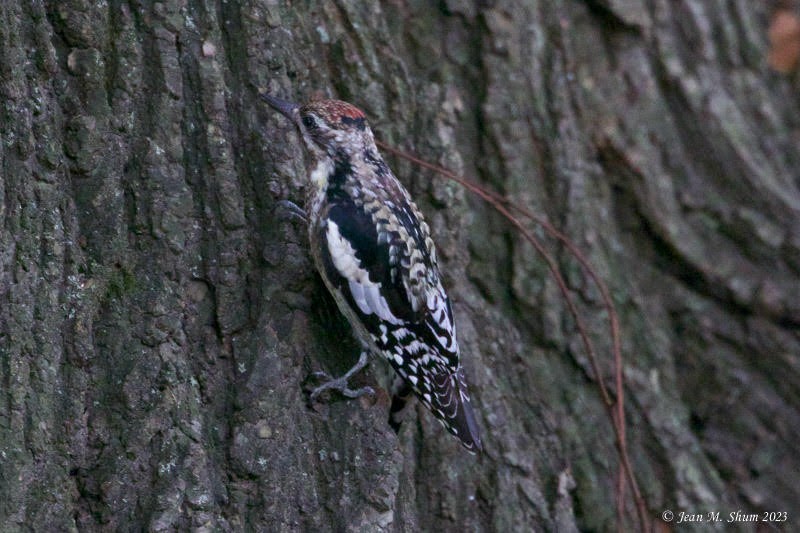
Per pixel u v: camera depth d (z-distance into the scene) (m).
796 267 11.69
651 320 11.41
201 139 8.22
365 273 8.34
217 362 7.94
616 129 11.45
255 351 7.96
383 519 7.89
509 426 9.55
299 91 9.04
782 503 11.36
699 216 11.79
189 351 7.85
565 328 10.56
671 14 12.19
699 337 11.72
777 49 13.19
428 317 8.59
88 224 7.62
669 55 11.95
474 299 9.91
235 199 8.22
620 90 11.65
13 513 6.77
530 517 9.36
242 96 8.53
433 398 8.38
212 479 7.54
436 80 10.30
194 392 7.73
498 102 10.41
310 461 7.93
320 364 8.32
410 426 9.08
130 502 7.27
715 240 11.80
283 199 8.44
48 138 7.46
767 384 11.62
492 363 9.81
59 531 6.98
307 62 9.16
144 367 7.55
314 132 8.47
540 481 9.65
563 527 9.46
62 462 7.11
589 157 11.30
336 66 9.47
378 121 9.59
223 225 8.16
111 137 7.79
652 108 11.80
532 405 9.91
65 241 7.44
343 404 8.23
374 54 9.64
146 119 8.01
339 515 7.84
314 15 9.42
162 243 7.85
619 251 11.35
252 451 7.64
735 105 12.26
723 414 11.62
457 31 10.48
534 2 10.94
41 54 7.57
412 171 9.70
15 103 7.30
